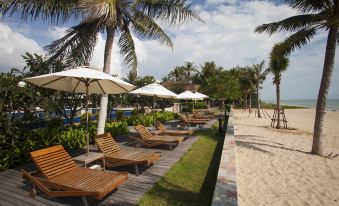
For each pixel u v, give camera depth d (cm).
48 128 847
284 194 575
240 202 522
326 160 898
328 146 1223
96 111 1540
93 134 927
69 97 1072
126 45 1010
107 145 644
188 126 1546
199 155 787
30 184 504
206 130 1378
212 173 607
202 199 461
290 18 1007
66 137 803
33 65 934
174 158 740
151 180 546
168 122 1822
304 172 744
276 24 1038
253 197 551
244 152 986
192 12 952
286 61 1784
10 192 465
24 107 748
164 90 1333
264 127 1914
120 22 921
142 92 1275
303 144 1212
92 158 567
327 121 2788
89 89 713
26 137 710
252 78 3362
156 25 962
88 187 414
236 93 3828
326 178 692
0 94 659
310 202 538
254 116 3186
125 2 929
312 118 3155
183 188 510
